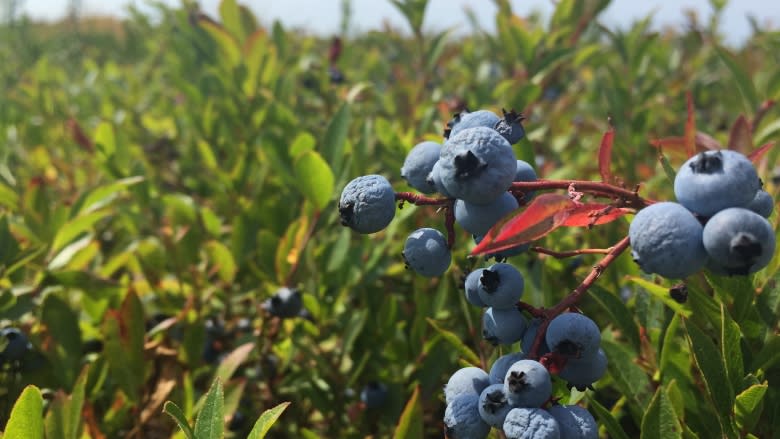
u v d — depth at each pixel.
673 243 0.14
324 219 0.28
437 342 0.25
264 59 0.41
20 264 0.24
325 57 0.50
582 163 0.40
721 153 0.14
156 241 0.35
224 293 0.31
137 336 0.23
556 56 0.40
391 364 0.27
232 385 0.23
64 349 0.24
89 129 0.51
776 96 0.30
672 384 0.19
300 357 0.29
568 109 0.49
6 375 0.25
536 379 0.15
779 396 0.18
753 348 0.19
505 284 0.16
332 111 0.45
